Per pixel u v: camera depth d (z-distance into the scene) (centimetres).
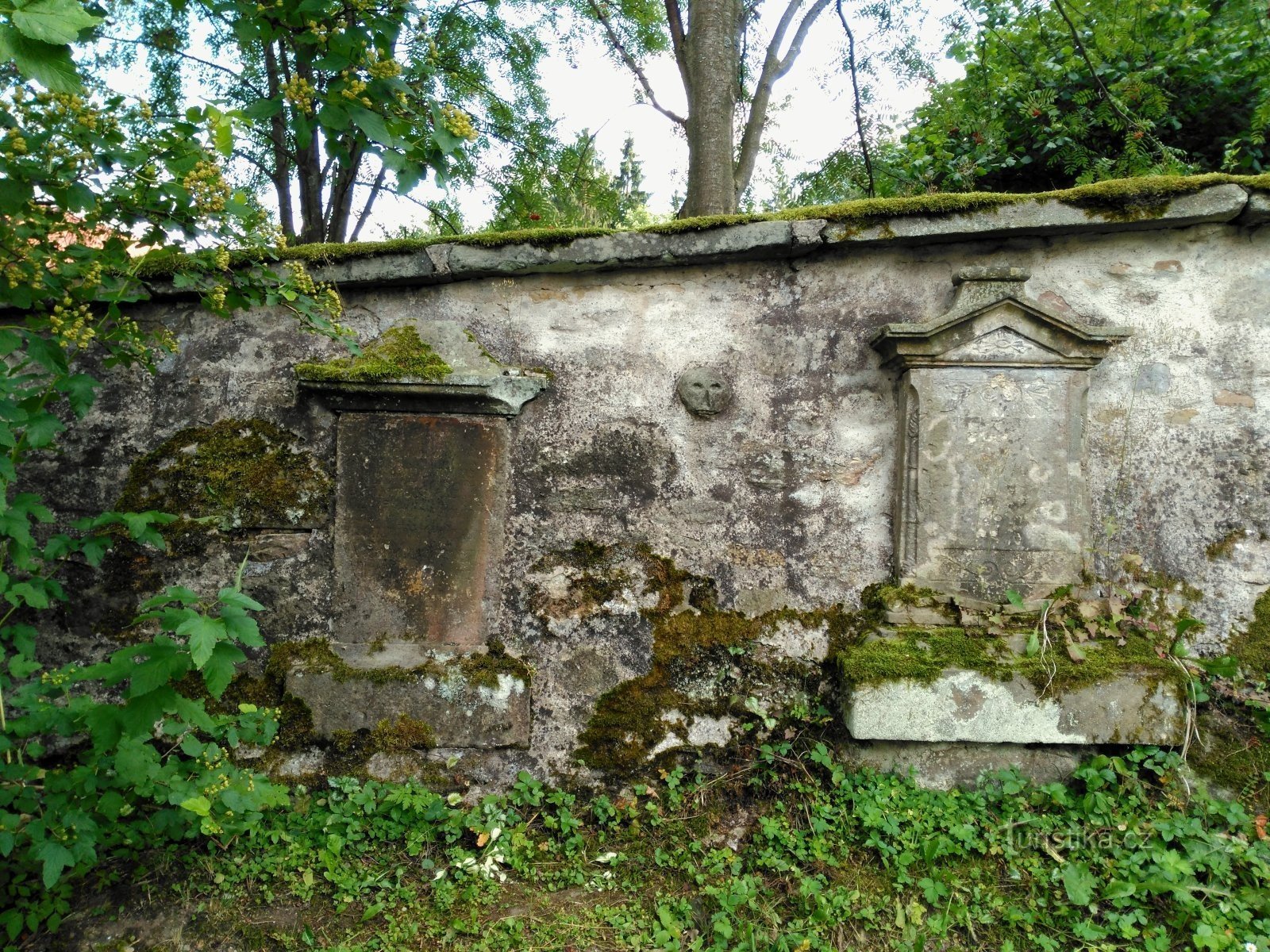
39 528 311
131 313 317
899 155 570
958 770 278
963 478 286
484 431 305
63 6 143
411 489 304
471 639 302
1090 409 292
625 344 308
